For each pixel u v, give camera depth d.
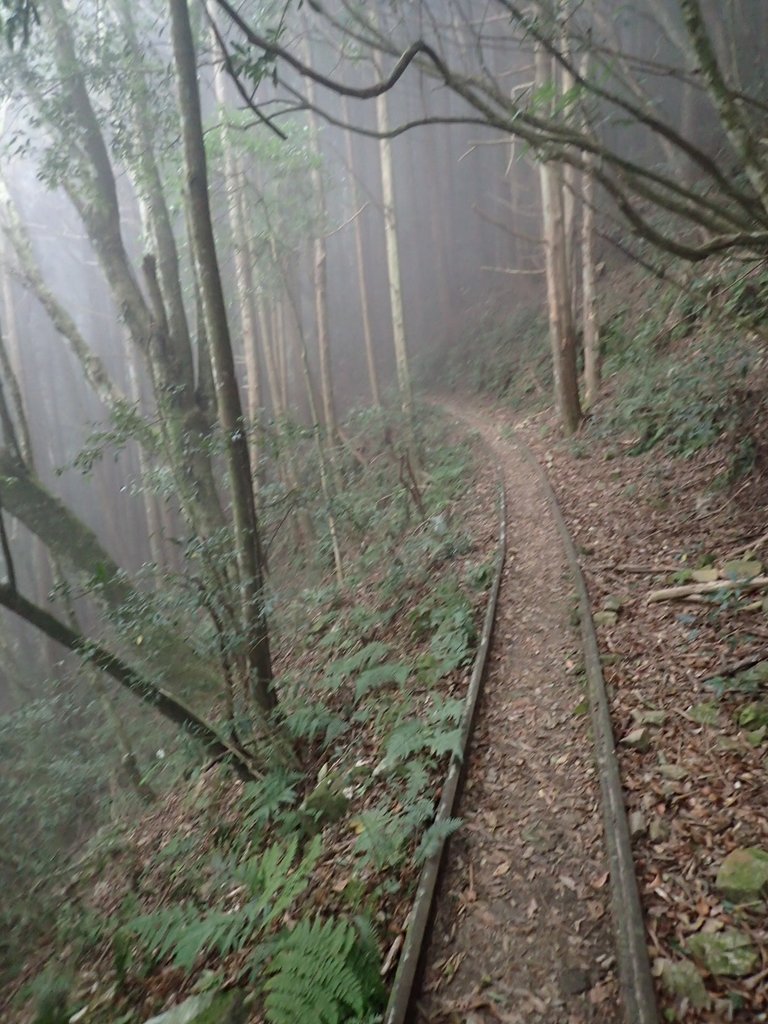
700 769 4.24
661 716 4.82
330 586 11.24
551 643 6.43
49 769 9.82
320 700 7.23
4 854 7.91
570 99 4.66
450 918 3.74
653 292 15.87
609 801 4.12
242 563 6.54
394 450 16.33
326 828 5.10
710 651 5.43
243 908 4.09
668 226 15.72
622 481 10.24
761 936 3.09
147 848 7.00
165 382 10.23
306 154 14.37
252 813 5.79
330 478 14.34
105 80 10.35
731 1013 2.82
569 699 5.46
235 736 6.21
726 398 9.16
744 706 4.66
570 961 3.33
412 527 11.98
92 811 10.20
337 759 6.07
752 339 10.23
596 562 7.86
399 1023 3.03
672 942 3.20
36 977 5.57
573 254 17.70
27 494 9.47
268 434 10.22
